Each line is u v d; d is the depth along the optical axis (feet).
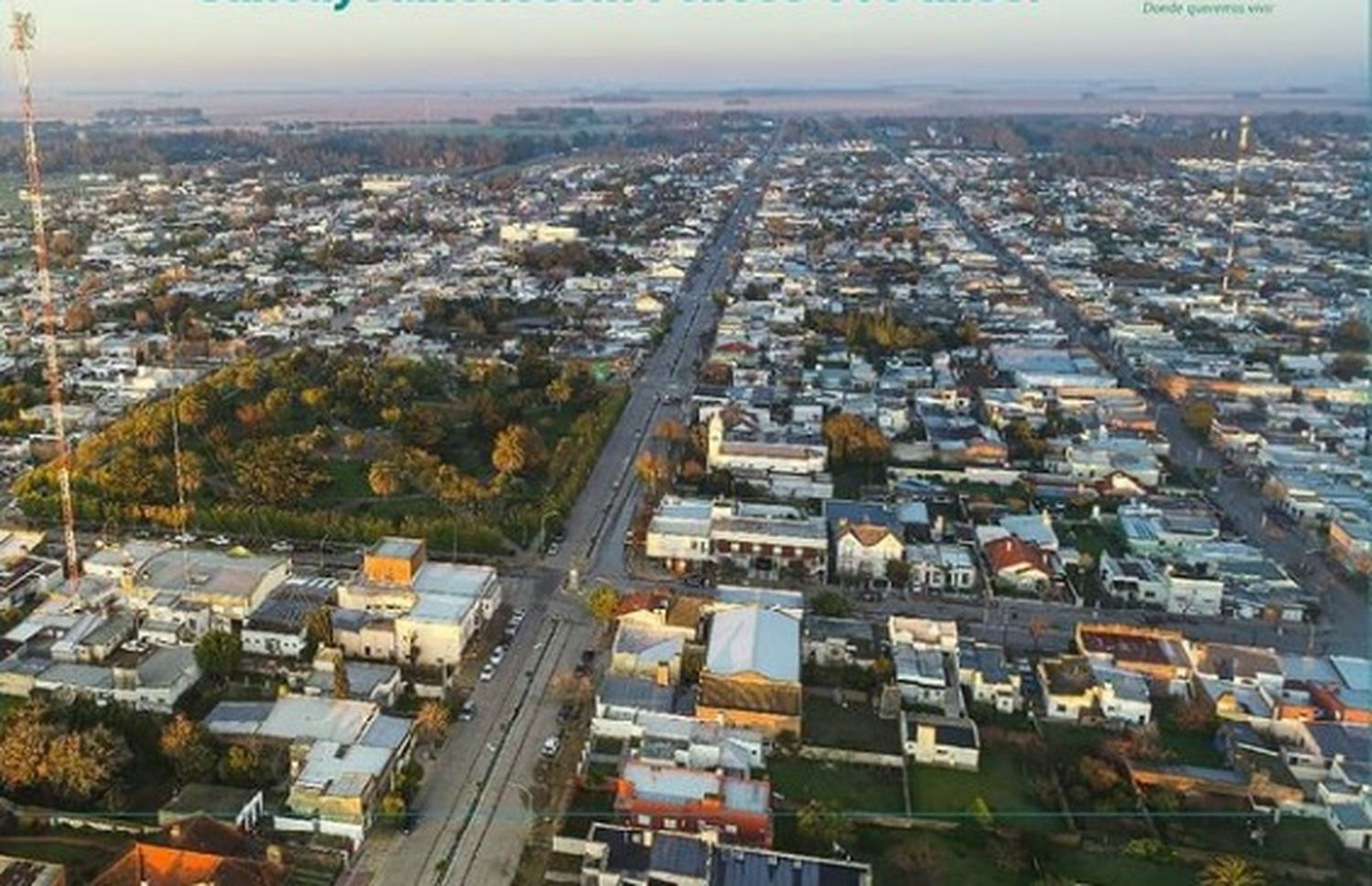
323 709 490.90
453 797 456.86
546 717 513.86
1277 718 507.71
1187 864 428.15
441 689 527.40
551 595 630.74
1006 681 530.68
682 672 537.24
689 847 405.59
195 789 437.99
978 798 462.19
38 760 440.04
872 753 485.15
